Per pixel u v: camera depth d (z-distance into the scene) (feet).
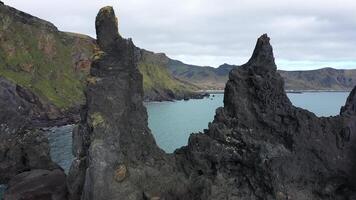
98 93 198.49
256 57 199.11
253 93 195.52
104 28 210.18
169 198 185.98
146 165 195.31
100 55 207.10
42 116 622.95
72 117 642.63
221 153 189.57
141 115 207.82
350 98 204.13
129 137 199.72
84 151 202.90
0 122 311.88
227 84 201.16
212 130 197.36
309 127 185.88
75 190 198.90
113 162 185.98
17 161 295.48
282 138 187.62
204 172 192.54
